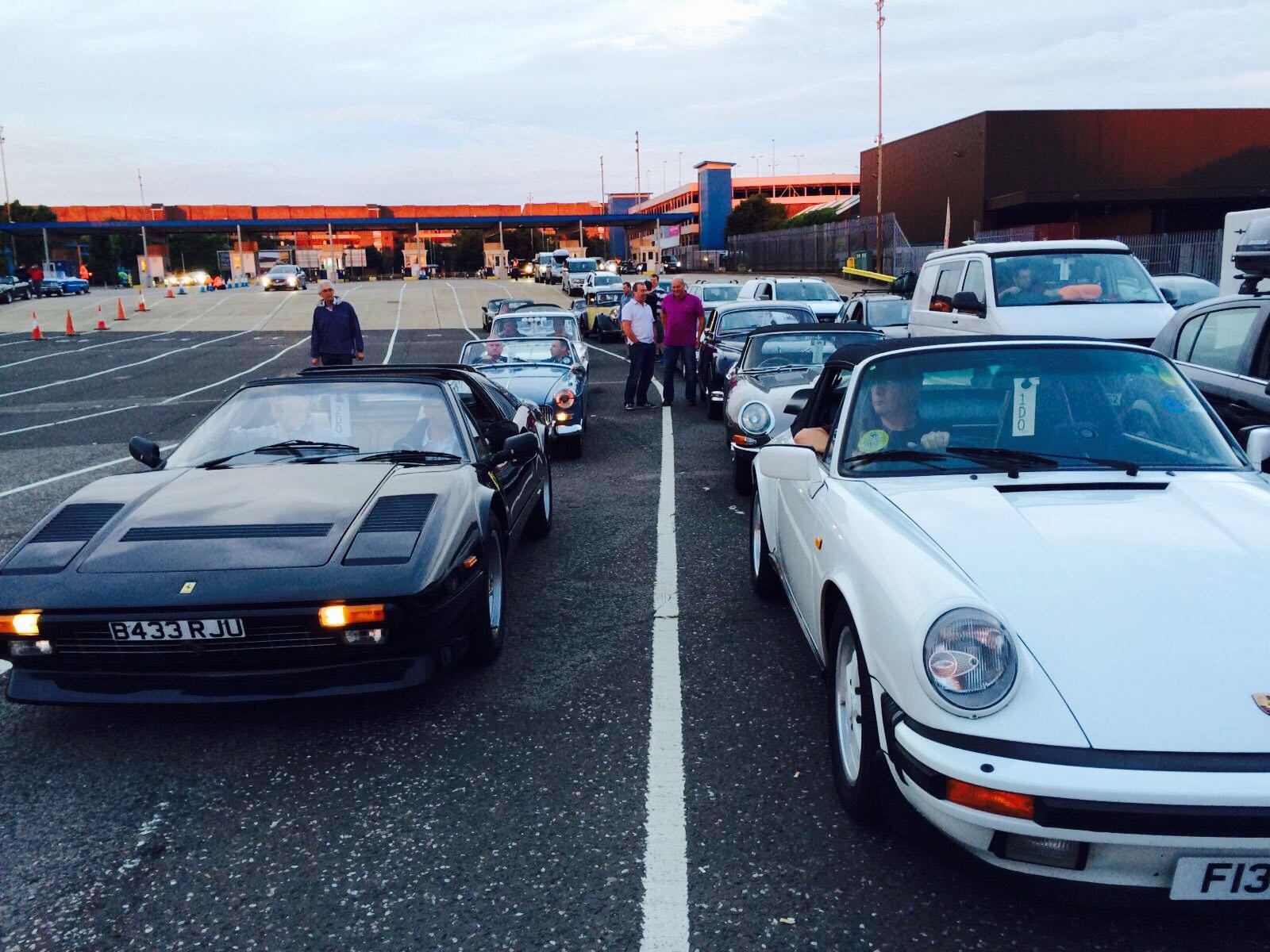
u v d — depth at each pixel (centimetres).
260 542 329
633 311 1244
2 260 7638
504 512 439
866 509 288
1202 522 263
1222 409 535
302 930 237
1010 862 210
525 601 493
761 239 5700
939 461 318
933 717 214
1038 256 834
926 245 3909
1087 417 325
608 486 780
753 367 823
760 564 467
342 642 312
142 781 313
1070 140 3662
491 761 321
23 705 374
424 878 256
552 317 1240
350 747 334
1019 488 293
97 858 270
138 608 305
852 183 10962
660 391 1475
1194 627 217
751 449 694
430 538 338
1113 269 830
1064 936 228
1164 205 3741
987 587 232
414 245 11656
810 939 228
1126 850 201
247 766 322
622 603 484
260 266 8025
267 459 423
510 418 569
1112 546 248
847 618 276
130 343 2742
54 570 321
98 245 8694
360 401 462
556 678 390
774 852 264
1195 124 3672
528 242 10594
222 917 242
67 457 959
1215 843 195
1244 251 565
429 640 328
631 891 248
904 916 236
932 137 4059
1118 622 219
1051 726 203
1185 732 199
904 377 344
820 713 352
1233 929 231
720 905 241
